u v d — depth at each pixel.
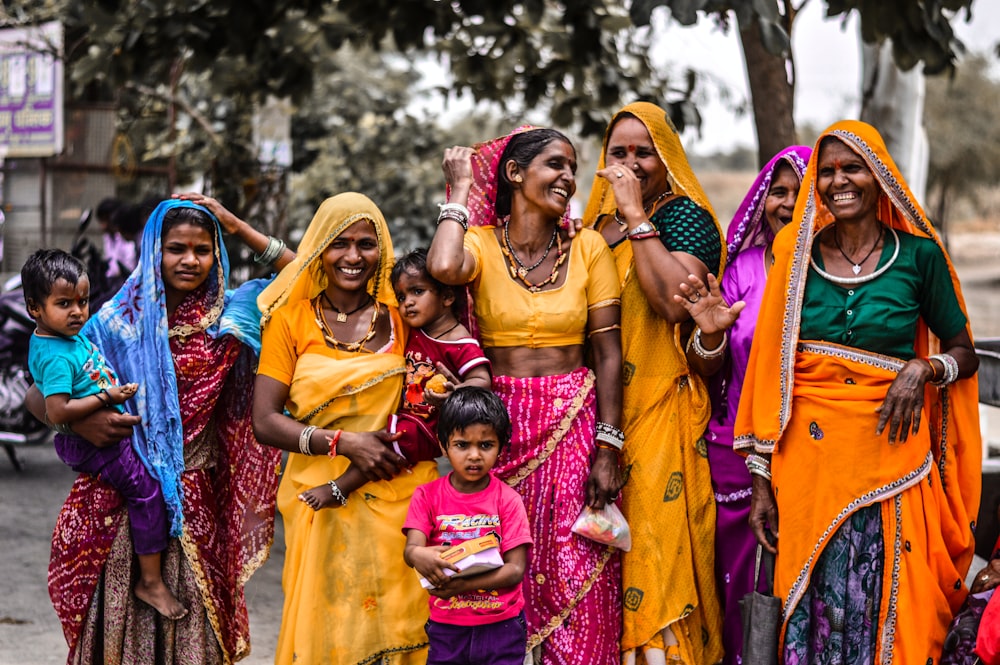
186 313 3.57
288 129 9.55
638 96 7.64
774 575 3.51
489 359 3.59
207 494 3.63
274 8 6.74
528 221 3.58
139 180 10.12
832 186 3.34
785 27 6.37
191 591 3.53
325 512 3.47
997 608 3.27
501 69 7.49
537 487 3.49
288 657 3.47
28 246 10.38
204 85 9.60
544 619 3.49
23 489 7.57
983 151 28.86
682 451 3.69
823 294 3.39
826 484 3.33
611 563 3.59
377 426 3.46
